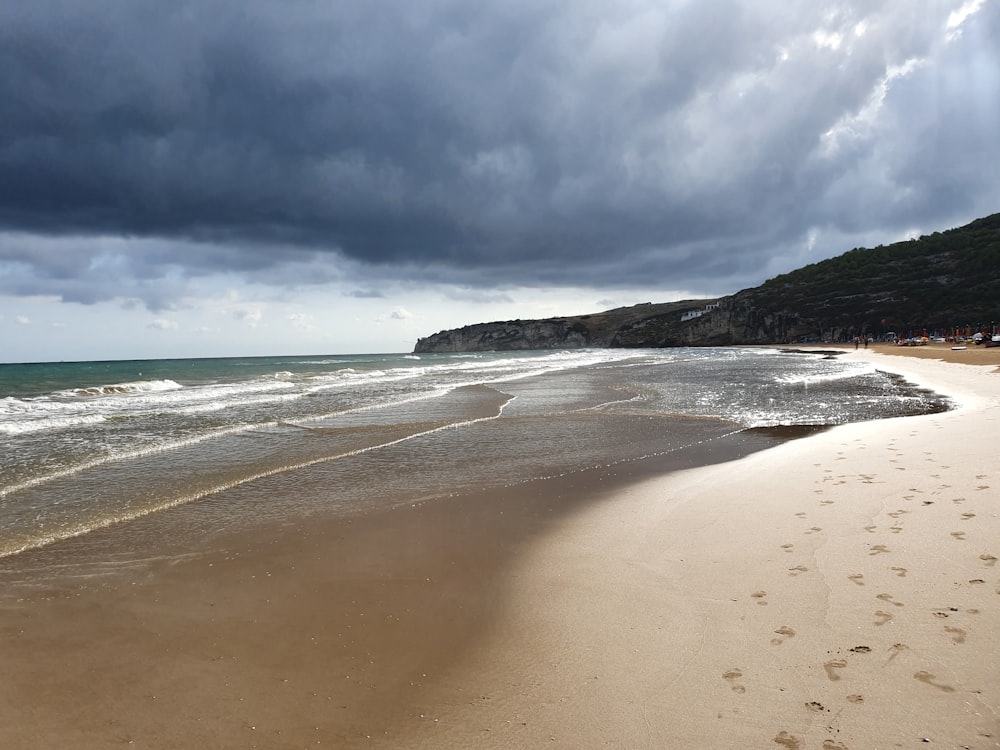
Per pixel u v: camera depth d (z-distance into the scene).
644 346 173.75
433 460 11.16
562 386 28.52
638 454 11.48
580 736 3.12
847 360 49.81
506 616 4.62
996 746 2.80
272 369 57.66
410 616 4.67
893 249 133.88
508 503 8.08
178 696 3.59
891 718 3.07
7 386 30.59
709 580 5.06
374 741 3.16
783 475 8.77
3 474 9.87
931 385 23.27
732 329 147.88
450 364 64.94
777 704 3.28
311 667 3.92
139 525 7.18
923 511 6.23
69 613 4.77
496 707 3.43
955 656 3.55
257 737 3.19
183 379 39.19
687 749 2.97
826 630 4.02
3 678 3.78
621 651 3.99
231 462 10.98
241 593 5.16
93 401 21.98
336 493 8.74
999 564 4.73
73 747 3.09
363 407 19.88
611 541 6.32
